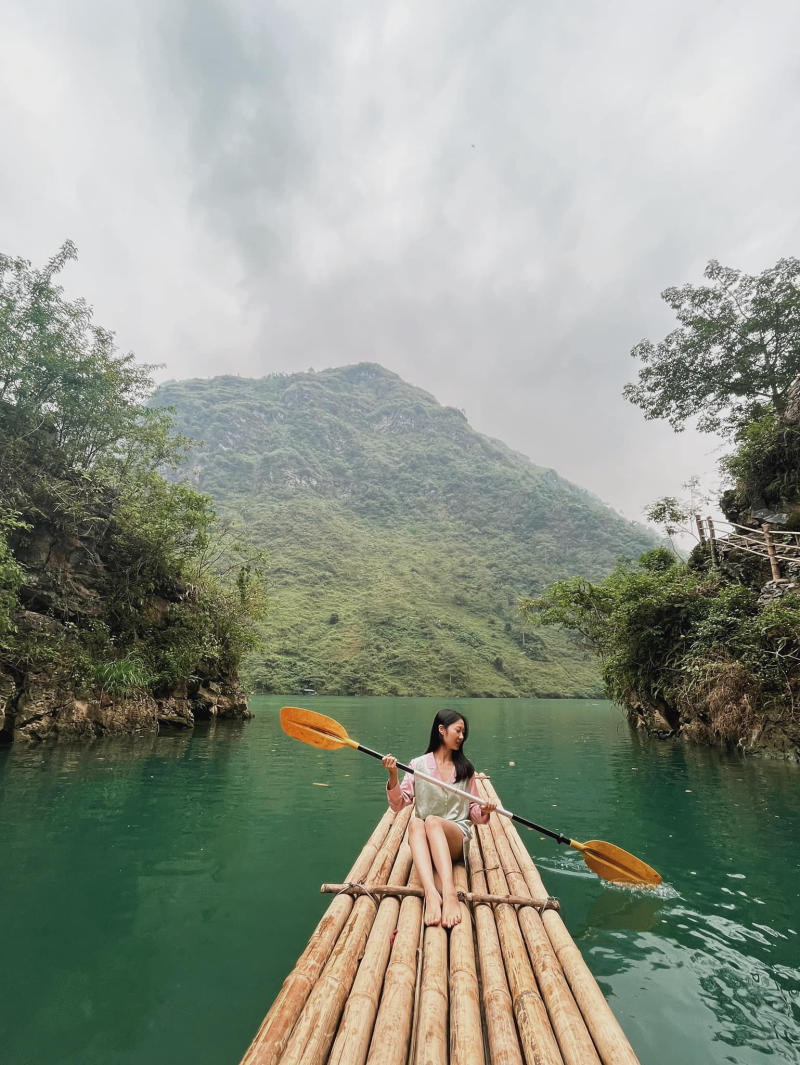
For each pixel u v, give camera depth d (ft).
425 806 9.12
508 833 11.26
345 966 5.79
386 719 55.67
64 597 38.17
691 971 7.61
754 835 14.52
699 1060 5.86
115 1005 6.86
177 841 13.67
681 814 16.79
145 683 37.42
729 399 56.85
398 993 5.27
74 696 34.01
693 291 55.72
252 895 10.34
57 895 10.28
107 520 41.42
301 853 12.82
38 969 7.70
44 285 38.70
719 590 37.09
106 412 43.80
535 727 50.37
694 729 34.24
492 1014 5.10
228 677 52.49
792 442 38.52
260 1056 4.40
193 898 10.18
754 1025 6.45
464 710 79.15
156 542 43.37
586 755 30.30
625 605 40.78
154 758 26.68
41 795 18.43
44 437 39.86
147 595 44.04
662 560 52.60
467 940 6.51
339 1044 4.55
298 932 8.85
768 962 7.86
